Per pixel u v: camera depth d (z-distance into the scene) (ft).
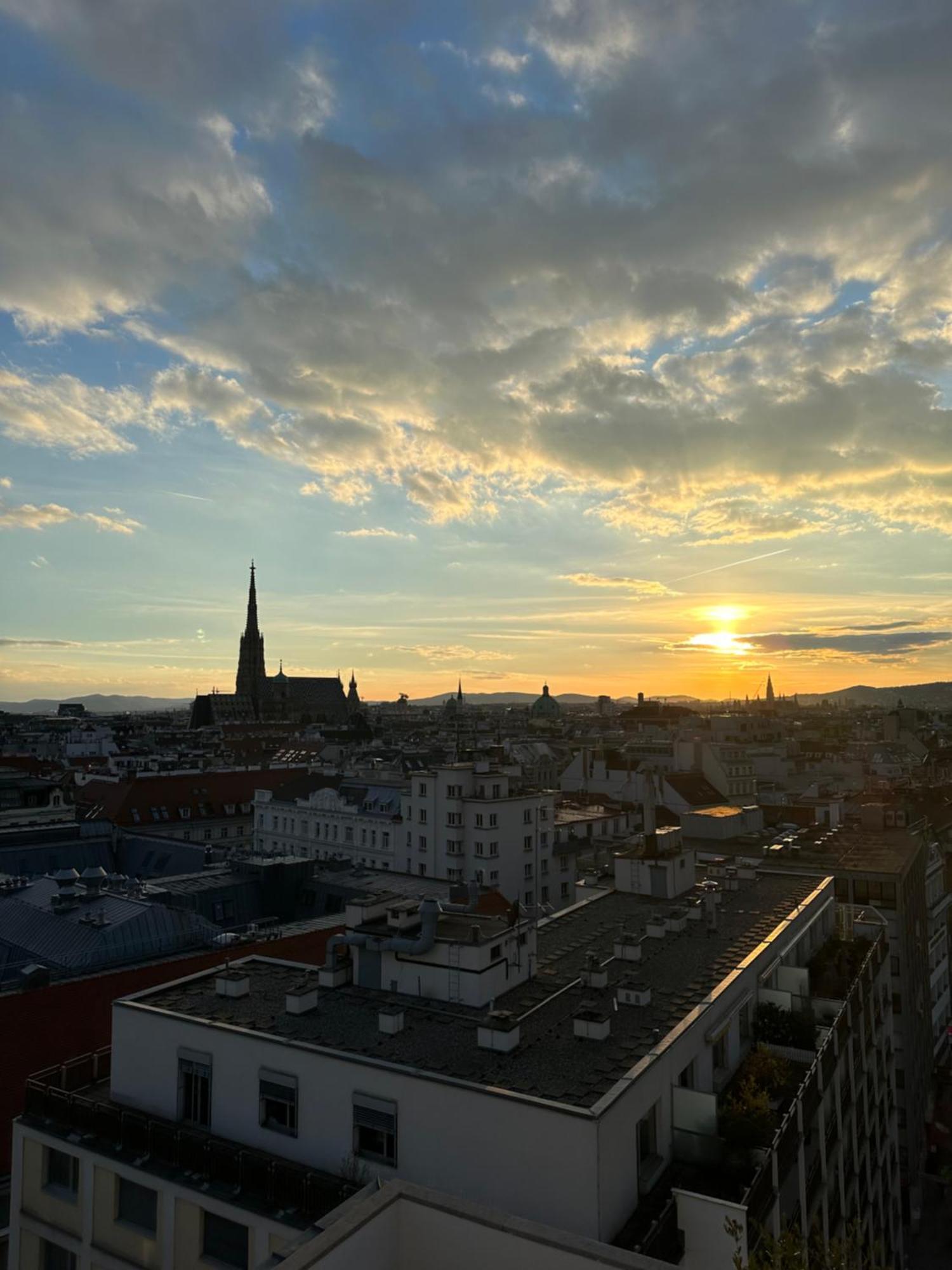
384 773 566.77
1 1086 143.84
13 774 536.42
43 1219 113.29
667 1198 91.40
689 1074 108.68
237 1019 113.91
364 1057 99.35
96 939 195.00
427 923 123.75
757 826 392.68
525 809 371.76
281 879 274.57
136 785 539.70
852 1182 146.92
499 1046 100.27
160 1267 100.68
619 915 171.94
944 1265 228.63
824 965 171.01
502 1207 86.22
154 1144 106.42
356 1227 68.18
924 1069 280.10
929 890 333.21
